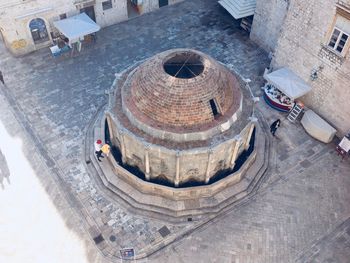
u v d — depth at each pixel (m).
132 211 25.72
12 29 34.34
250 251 24.12
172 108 23.17
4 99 32.62
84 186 27.00
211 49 37.88
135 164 26.48
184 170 24.77
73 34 34.84
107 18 39.66
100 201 26.22
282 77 31.42
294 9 29.23
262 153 28.94
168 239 24.53
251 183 27.36
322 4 26.88
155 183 25.89
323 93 30.09
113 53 37.19
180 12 42.34
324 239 24.77
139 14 41.66
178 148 23.28
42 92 33.28
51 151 28.98
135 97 24.75
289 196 26.91
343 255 24.06
